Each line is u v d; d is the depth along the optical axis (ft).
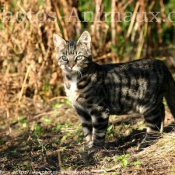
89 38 37.78
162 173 31.63
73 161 35.96
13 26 50.29
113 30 54.85
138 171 32.22
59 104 50.60
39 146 39.34
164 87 39.17
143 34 56.85
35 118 48.16
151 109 38.32
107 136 40.65
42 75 51.78
